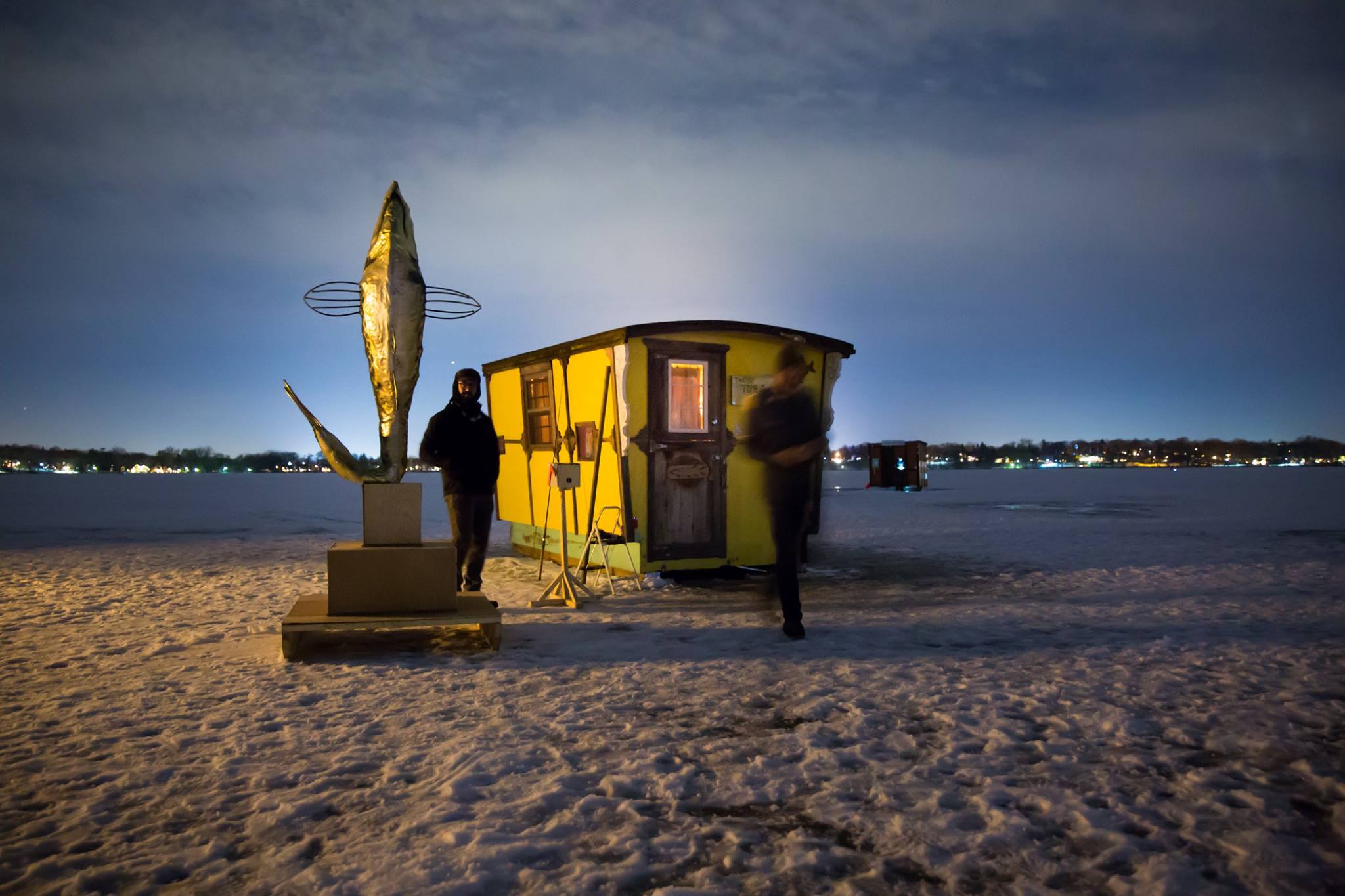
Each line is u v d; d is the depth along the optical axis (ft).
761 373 28.32
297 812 9.01
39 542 45.06
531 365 32.45
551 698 13.48
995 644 17.47
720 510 27.55
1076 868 7.79
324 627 16.08
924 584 26.84
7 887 7.36
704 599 23.85
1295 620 19.92
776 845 8.33
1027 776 10.03
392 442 17.31
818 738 11.36
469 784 9.77
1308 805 9.11
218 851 8.10
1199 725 11.85
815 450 17.87
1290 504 74.28
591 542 28.19
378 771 10.28
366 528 17.12
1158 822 8.71
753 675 14.85
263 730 11.81
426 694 13.67
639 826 8.73
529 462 33.47
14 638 18.45
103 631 19.31
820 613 21.49
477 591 22.04
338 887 7.39
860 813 9.03
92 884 7.43
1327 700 13.00
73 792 9.62
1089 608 21.80
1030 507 73.15
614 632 19.01
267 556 37.11
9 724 12.11
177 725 12.01
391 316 16.88
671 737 11.53
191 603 23.61
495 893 7.36
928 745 11.16
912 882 7.58
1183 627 19.10
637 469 26.22
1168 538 42.04
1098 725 11.87
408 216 17.74
